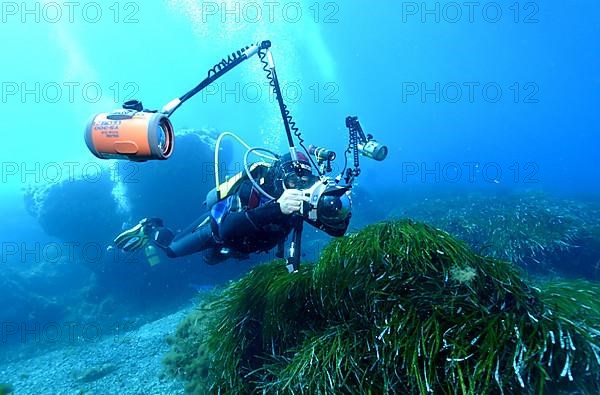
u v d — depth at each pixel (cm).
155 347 755
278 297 353
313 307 339
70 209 1428
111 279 1441
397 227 331
